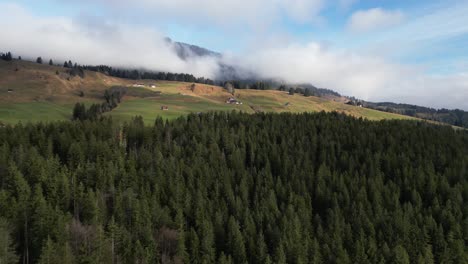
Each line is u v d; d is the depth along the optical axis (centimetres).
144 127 15025
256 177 11925
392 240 8606
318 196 10788
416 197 10494
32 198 8281
